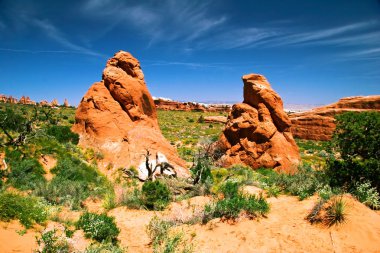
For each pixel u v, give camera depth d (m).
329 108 63.34
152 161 20.67
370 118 12.34
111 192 15.90
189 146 40.56
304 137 58.00
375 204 9.83
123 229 10.62
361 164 12.05
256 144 25.72
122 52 26.31
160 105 128.75
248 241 8.41
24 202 9.65
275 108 26.20
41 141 18.92
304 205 10.34
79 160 18.83
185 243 8.66
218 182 17.91
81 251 7.68
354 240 7.69
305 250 7.61
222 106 129.25
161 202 13.03
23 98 132.62
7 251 6.88
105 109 23.08
